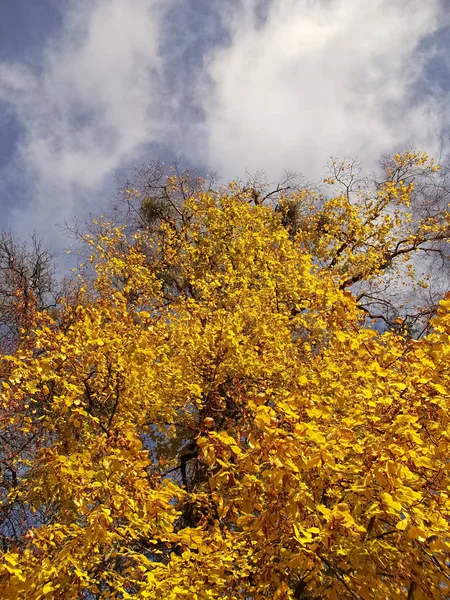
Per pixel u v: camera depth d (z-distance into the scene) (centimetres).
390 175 1398
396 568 344
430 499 322
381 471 295
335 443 318
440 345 346
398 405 364
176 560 356
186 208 1308
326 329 633
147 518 369
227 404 686
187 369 596
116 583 391
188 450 740
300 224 1377
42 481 525
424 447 338
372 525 345
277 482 302
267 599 358
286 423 348
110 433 441
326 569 376
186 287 1156
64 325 696
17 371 486
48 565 335
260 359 591
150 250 1281
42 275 1138
